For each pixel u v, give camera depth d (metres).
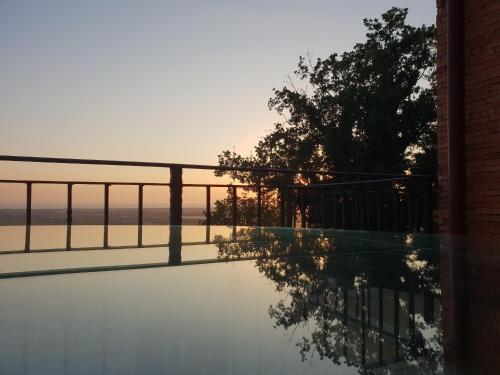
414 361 0.50
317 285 0.97
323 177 8.34
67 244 1.96
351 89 11.42
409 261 1.36
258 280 1.03
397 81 11.81
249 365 0.49
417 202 4.12
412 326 0.64
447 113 3.15
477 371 0.47
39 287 0.93
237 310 0.73
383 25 11.80
